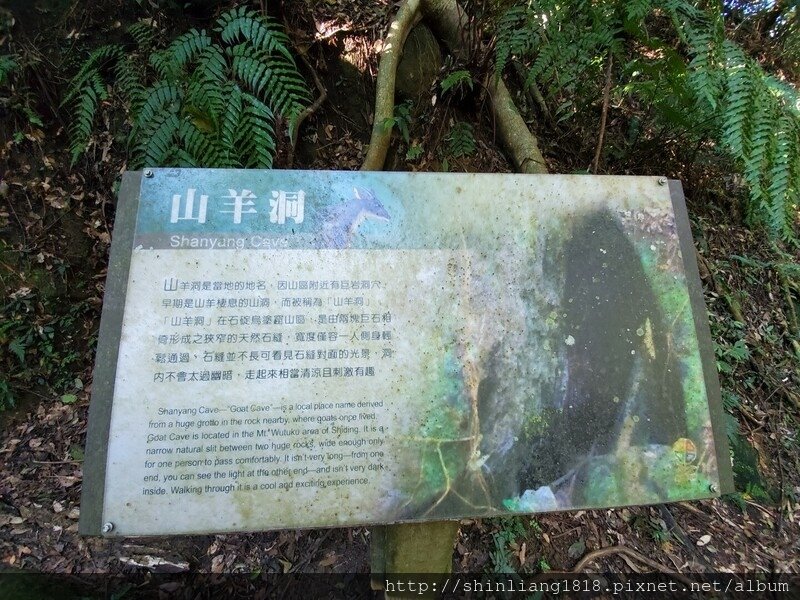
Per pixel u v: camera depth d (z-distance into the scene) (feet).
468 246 5.04
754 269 11.58
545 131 11.17
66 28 9.34
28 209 8.91
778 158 6.19
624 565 7.55
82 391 8.65
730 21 12.36
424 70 10.23
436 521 5.01
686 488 4.94
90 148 9.27
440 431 4.68
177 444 4.36
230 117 7.13
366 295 4.77
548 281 5.11
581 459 4.84
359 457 4.54
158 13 9.53
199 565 7.09
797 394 10.19
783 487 9.01
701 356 5.21
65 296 8.92
